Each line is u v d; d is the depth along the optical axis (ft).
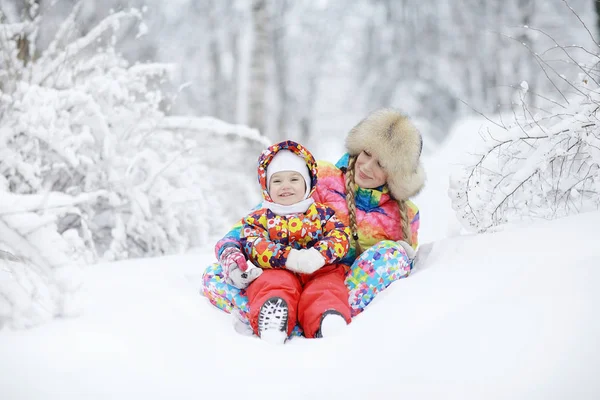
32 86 10.84
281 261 7.73
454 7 56.65
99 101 12.95
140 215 12.90
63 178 12.34
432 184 24.97
